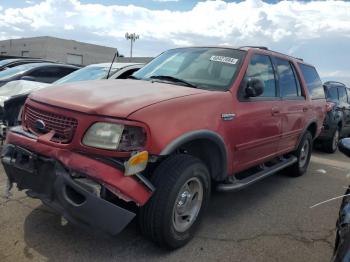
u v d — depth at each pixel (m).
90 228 3.13
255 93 4.29
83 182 3.03
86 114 3.14
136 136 3.13
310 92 6.47
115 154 3.05
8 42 59.56
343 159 9.09
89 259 3.31
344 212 2.71
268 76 5.04
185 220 3.65
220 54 4.66
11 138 3.57
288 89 5.62
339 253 2.27
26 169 3.36
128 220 3.07
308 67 6.70
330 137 9.62
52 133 3.29
